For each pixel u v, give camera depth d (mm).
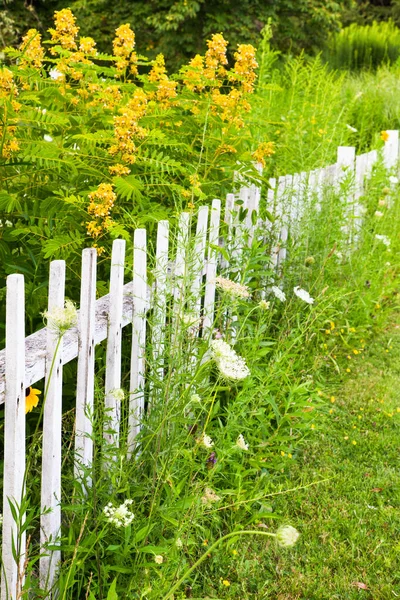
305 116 7297
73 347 2447
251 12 14242
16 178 3314
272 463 3547
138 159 3445
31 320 2982
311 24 16062
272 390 3814
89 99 3703
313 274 5176
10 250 3068
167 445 2789
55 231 3145
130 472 2695
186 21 14141
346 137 8055
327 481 3668
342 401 4562
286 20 15094
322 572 3033
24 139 3191
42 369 2264
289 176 5324
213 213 3779
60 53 3549
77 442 2605
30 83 3738
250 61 4141
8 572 2182
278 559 3096
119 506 2381
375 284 5594
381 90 10961
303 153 6215
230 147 4004
